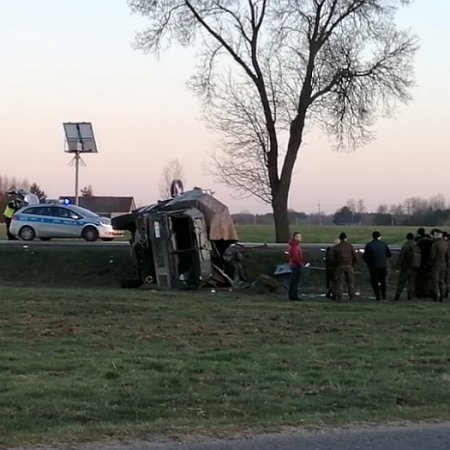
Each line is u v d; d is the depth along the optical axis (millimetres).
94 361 13523
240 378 12094
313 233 56938
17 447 8305
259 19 42438
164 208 31328
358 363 13695
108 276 32812
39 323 19500
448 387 11453
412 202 86312
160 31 43438
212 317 21062
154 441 8578
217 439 8688
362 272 30422
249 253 32844
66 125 50594
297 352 15000
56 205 40219
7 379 11789
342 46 41688
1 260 34000
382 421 9523
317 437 8812
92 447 8336
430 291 26391
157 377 12023
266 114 42875
